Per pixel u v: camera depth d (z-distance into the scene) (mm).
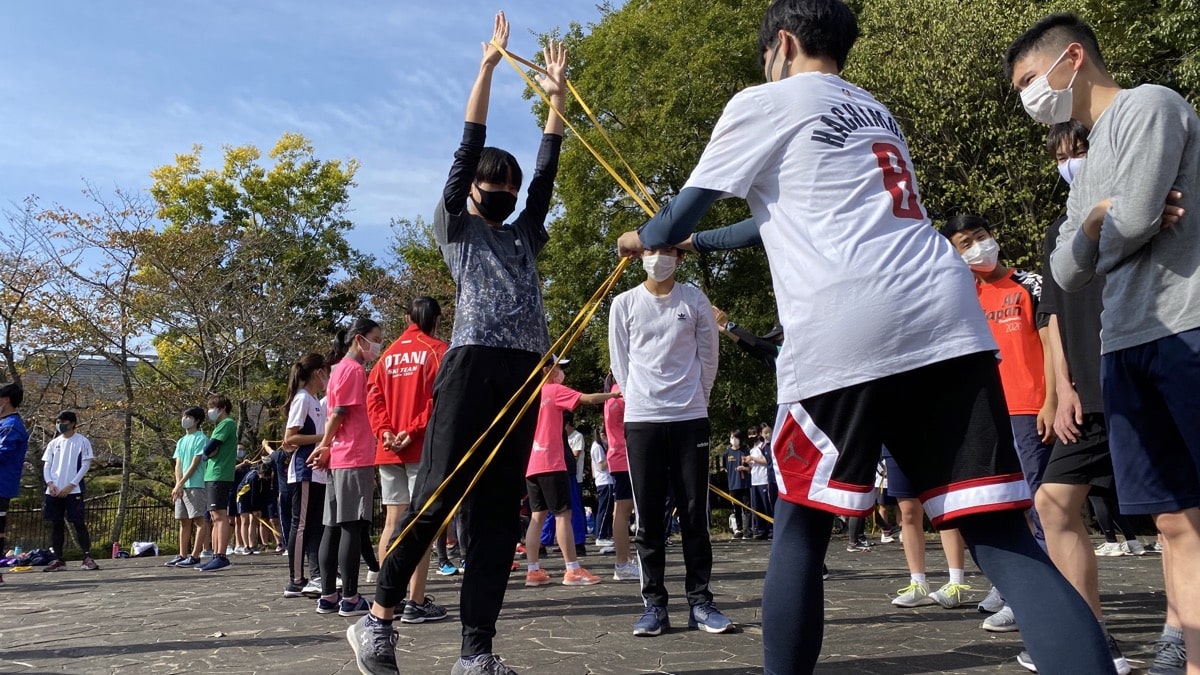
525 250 3537
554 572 8336
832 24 2328
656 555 4609
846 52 2379
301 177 30625
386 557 3221
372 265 30938
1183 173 2314
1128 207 2283
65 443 11258
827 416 2051
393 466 5512
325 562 5809
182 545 11297
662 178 19641
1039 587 1860
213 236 22453
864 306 2004
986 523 1975
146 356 22625
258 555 12984
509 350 3295
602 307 20234
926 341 1991
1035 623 1832
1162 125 2266
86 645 4773
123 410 20234
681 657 3900
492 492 3285
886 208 2100
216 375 21906
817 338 2045
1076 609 1817
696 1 20141
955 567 5320
